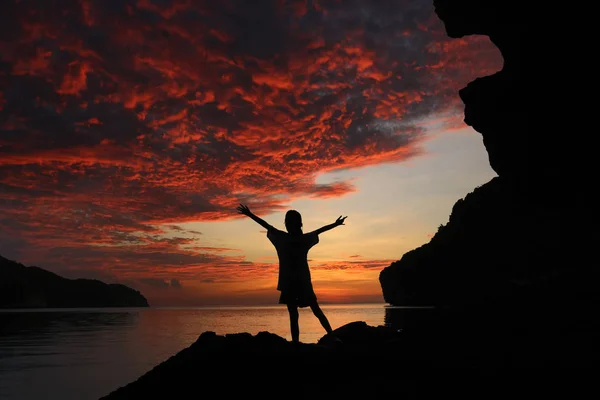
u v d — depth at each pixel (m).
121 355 18.55
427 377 4.30
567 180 10.07
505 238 62.12
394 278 105.25
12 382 12.70
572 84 9.06
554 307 8.57
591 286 10.37
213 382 4.60
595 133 8.84
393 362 4.89
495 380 4.03
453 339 6.11
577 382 3.74
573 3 8.32
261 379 4.53
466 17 11.68
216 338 5.57
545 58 9.60
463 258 76.62
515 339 5.79
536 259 41.50
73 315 80.25
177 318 59.78
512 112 10.84
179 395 4.48
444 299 80.56
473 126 12.42
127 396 4.71
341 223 5.85
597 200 9.66
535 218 48.38
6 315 81.00
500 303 11.09
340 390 4.13
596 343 5.06
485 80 11.64
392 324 23.27
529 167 10.94
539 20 9.32
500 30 10.91
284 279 5.59
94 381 12.82
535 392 3.63
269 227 5.73
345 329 6.67
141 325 42.62
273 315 68.06
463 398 3.68
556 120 9.69
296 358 4.98
